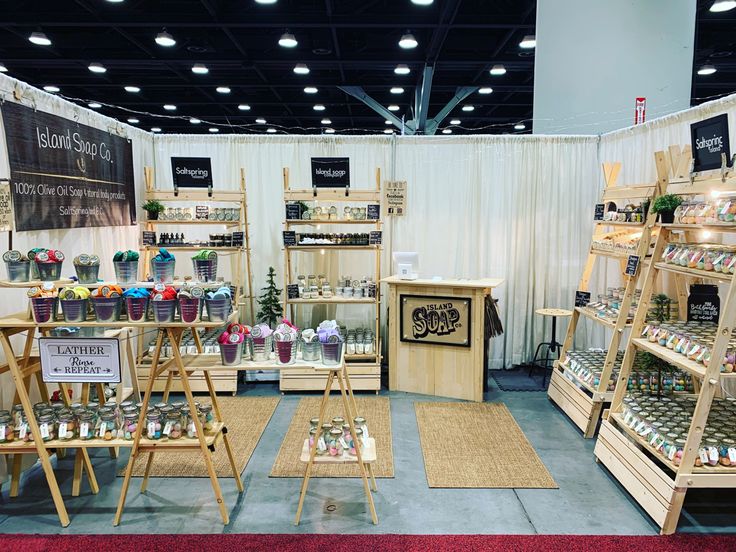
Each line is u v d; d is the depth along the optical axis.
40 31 6.53
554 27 5.41
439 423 4.12
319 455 2.86
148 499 3.02
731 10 6.08
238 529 2.72
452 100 8.65
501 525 2.75
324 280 5.10
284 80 9.17
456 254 5.49
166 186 5.38
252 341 2.88
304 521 2.79
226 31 6.27
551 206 5.42
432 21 5.93
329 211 4.88
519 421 4.20
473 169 5.40
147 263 4.90
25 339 3.35
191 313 2.70
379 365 4.79
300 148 5.41
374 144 5.40
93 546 2.57
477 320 4.54
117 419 2.90
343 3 5.89
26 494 3.08
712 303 3.28
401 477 3.28
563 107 5.48
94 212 4.09
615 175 4.29
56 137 3.58
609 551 2.52
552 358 5.59
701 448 2.68
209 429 2.94
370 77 9.18
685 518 2.82
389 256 5.50
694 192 2.99
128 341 3.71
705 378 2.56
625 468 3.09
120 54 7.51
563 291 5.49
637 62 5.29
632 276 3.63
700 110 3.77
